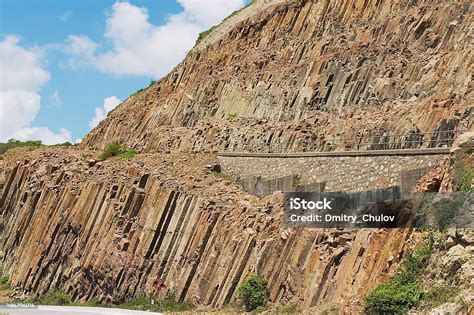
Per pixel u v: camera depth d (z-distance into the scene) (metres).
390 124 47.31
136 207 66.56
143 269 61.91
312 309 39.06
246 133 65.44
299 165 53.06
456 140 35.06
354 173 46.16
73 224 73.06
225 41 88.56
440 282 30.62
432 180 35.66
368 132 48.81
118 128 96.44
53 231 75.56
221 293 50.88
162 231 62.19
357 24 68.06
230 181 61.66
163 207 62.69
